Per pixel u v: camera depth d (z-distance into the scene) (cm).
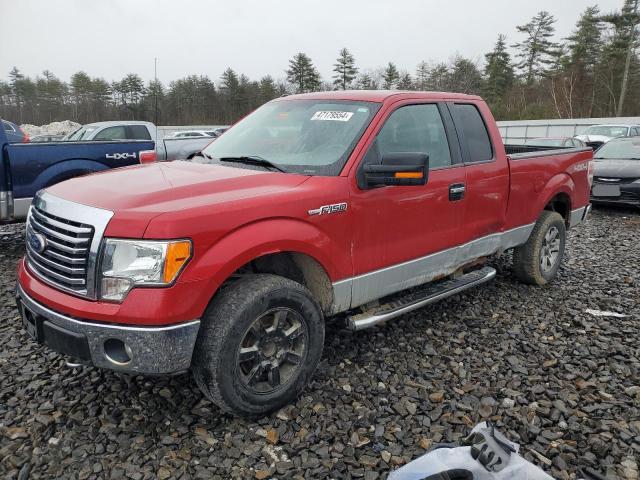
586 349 414
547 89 5841
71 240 276
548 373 376
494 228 471
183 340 269
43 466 266
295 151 371
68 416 307
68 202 292
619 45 5181
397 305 395
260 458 277
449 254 427
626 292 555
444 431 304
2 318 447
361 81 6241
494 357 398
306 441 290
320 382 351
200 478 260
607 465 279
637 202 1027
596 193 1065
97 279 267
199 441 288
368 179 343
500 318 474
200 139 934
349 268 347
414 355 396
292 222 310
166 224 261
